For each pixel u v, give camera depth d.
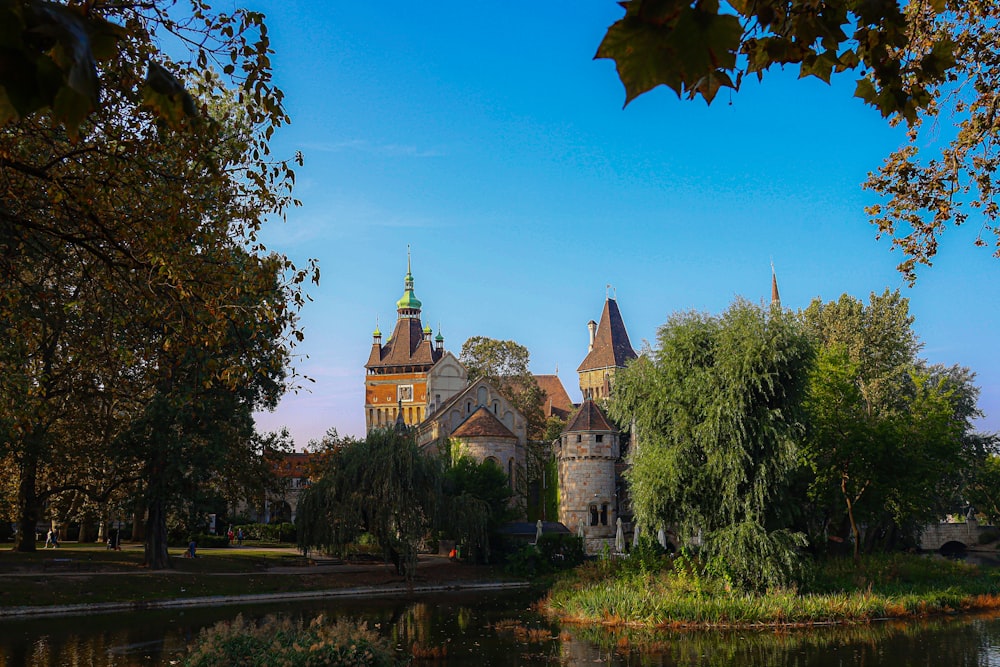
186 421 43.91
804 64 4.66
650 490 39.88
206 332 14.61
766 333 39.59
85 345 16.97
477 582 53.28
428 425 92.69
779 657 28.19
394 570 53.88
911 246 16.11
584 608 36.62
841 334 70.81
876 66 5.21
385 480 48.44
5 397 17.38
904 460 48.97
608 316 126.44
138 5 10.39
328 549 49.44
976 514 92.81
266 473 52.62
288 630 21.64
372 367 134.12
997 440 73.12
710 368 39.88
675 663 27.20
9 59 2.70
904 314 74.19
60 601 38.66
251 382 47.81
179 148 13.29
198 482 47.94
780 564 37.56
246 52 11.62
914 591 40.59
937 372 75.38
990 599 40.38
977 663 26.98
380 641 22.12
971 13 13.68
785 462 37.97
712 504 39.75
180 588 43.47
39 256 15.47
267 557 58.94
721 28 2.68
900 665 26.77
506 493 66.56
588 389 125.81
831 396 49.50
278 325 15.36
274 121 12.12
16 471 46.97
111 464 48.88
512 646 30.22
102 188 12.69
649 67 2.75
